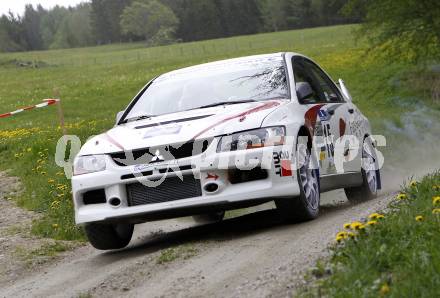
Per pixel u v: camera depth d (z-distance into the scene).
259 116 10.95
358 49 72.75
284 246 9.12
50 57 174.38
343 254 7.11
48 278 10.54
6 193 20.05
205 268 8.66
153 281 8.48
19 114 54.91
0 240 14.20
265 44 126.06
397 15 49.22
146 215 10.70
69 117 51.00
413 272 6.02
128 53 158.25
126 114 12.70
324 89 13.93
